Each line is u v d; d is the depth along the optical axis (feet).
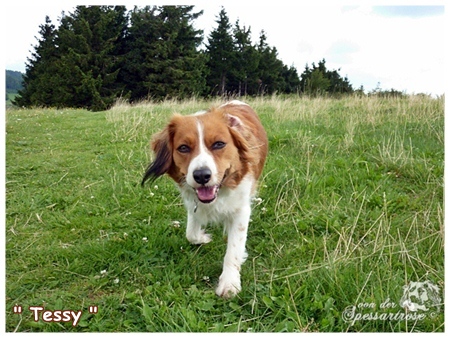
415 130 5.25
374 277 2.34
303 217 3.16
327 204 3.34
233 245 2.55
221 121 2.48
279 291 2.30
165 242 2.90
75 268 2.68
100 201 3.71
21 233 3.18
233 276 2.43
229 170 2.47
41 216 3.48
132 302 2.33
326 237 2.87
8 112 9.54
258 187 3.65
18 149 5.61
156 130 6.31
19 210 3.56
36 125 7.43
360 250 2.60
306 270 2.34
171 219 3.34
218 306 2.29
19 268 2.70
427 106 6.35
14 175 4.47
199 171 2.22
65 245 2.98
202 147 2.36
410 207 3.24
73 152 5.40
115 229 3.20
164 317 2.13
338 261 2.45
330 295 2.24
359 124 5.84
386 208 3.18
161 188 3.89
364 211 3.17
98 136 6.21
